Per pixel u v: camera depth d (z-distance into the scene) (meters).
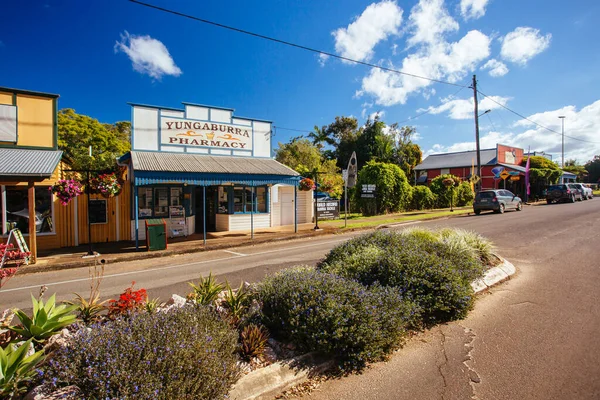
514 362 3.76
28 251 9.34
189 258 10.52
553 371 3.56
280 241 13.60
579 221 15.89
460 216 21.67
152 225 11.33
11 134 10.90
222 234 14.95
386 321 3.92
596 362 3.70
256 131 16.42
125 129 34.44
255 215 16.72
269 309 4.41
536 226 14.62
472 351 4.03
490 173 38.22
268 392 3.19
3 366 2.75
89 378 2.46
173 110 14.29
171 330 2.91
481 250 7.55
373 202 23.06
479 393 3.21
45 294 6.82
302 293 4.13
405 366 3.73
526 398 3.12
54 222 12.05
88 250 11.35
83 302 4.28
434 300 4.88
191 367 2.62
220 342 3.08
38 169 9.59
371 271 5.52
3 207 11.17
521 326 4.69
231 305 4.45
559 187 31.44
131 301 4.14
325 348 3.60
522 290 6.23
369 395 3.22
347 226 16.84
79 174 12.77
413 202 26.08
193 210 15.21
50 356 3.11
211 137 15.15
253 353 3.63
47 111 11.45
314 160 33.56
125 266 9.49
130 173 12.84
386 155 40.50
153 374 2.47
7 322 4.12
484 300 5.78
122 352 2.62
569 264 7.99
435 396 3.18
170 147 14.18
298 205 18.86
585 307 5.30
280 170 14.80
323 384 3.41
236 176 13.16
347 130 43.91
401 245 6.50
